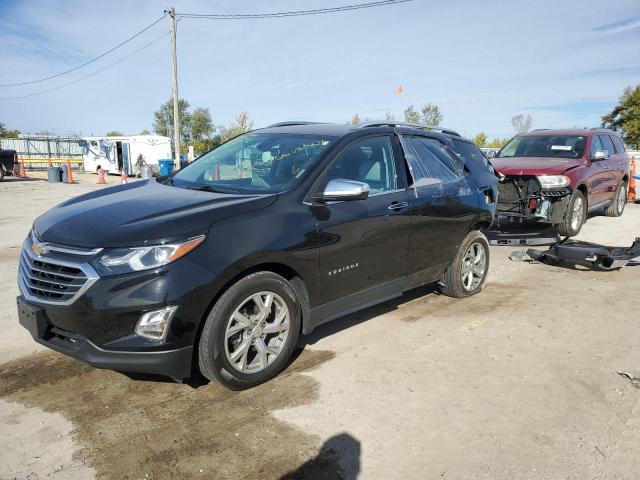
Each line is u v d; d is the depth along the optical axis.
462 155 5.74
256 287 3.41
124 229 3.16
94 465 2.75
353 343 4.34
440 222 4.95
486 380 3.73
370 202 4.22
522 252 7.54
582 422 3.21
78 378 3.69
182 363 3.16
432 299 5.55
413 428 3.12
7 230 9.27
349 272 4.07
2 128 58.50
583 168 8.80
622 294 5.79
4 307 5.09
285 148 4.31
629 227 10.13
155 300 3.00
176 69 26.84
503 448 2.93
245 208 3.47
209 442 2.96
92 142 33.25
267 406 3.34
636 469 2.77
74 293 3.02
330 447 2.92
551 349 4.28
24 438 2.97
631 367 3.97
